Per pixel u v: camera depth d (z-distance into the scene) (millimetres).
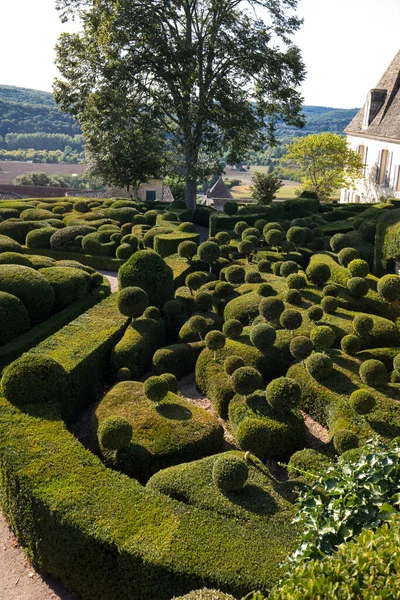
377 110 35781
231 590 5227
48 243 21219
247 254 16406
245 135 29219
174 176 32094
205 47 27641
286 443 8148
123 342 11078
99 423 8500
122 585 5812
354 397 8008
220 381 9648
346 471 5023
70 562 6137
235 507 6367
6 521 7477
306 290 13094
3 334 11891
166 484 6871
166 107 30188
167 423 8367
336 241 15555
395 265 14117
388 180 32750
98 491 6512
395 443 5273
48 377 8664
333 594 3275
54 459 7062
